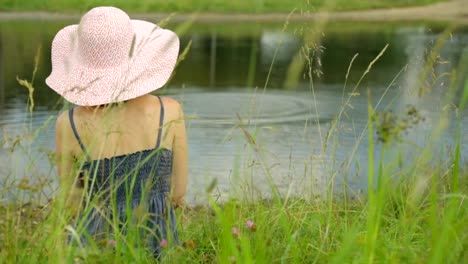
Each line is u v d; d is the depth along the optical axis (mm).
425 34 22375
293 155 6812
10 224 2484
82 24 3000
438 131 2271
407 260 2246
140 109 2973
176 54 3074
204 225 3605
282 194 4945
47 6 29078
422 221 3123
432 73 2943
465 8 32000
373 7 32344
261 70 14711
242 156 6707
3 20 26859
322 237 2967
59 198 2508
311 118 9133
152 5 29250
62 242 2424
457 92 9164
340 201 4496
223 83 12789
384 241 2600
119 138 2855
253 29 25062
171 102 3059
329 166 6188
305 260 2621
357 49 18375
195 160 6734
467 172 4777
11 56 16609
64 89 2975
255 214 3322
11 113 9430
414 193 2555
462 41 18656
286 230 2504
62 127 2941
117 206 2895
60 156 2732
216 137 7895
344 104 3660
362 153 6824
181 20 27922
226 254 2053
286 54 17547
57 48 3119
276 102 10547
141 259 2490
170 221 2977
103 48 2969
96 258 2359
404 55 16906
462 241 2109
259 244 2426
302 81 12977
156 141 2982
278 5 30859
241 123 2545
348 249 2012
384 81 12906
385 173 2225
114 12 3031
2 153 5969
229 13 30016
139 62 3004
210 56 17188
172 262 2693
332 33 23250
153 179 2967
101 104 2920
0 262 2385
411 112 2113
